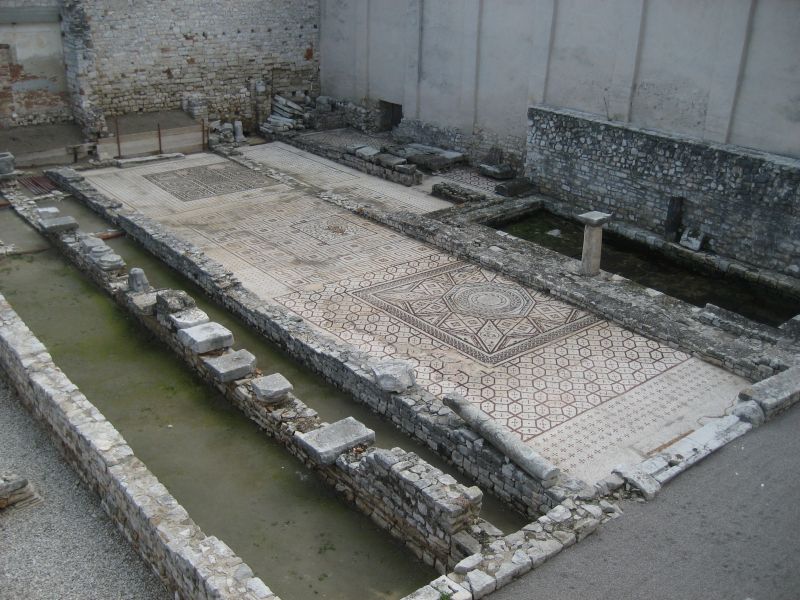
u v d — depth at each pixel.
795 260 15.29
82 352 12.77
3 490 9.20
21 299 14.55
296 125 26.25
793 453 9.42
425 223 17.75
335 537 8.92
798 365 11.42
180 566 7.65
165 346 13.03
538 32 19.56
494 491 9.59
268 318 13.23
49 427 10.58
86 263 15.47
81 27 22.03
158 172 22.22
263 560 8.52
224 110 26.31
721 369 12.33
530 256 16.17
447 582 7.27
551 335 13.35
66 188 20.25
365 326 13.59
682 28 16.50
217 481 9.75
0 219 18.38
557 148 19.58
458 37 22.12
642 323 13.36
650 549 7.88
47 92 23.20
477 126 22.45
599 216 14.78
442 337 13.27
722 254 16.55
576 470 9.94
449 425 10.18
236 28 25.67
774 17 14.91
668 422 10.97
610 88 18.30
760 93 15.51
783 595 7.34
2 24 21.84
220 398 11.56
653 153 17.30
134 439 10.53
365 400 11.40
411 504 8.51
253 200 19.98
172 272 16.02
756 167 15.44
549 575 7.51
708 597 7.29
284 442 10.38
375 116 26.09
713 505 8.52
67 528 9.07
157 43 24.31
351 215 19.00
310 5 27.02
